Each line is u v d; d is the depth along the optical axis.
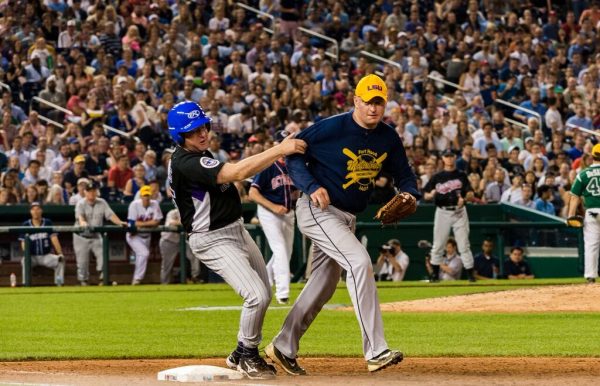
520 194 47.88
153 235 46.22
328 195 16.58
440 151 50.84
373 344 16.19
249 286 15.93
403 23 62.06
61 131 49.25
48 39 53.38
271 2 61.19
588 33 63.91
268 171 29.88
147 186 44.03
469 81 58.38
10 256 44.16
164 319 27.95
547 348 20.89
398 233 46.31
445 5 63.38
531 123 54.91
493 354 19.91
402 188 17.28
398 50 58.84
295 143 15.73
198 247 16.25
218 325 26.33
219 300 34.66
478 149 51.84
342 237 16.44
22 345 21.91
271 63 55.94
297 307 16.91
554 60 61.47
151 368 17.89
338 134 16.56
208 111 49.97
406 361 18.80
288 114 51.38
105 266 44.00
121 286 43.25
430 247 46.59
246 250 16.44
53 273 44.50
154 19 54.09
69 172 45.56
